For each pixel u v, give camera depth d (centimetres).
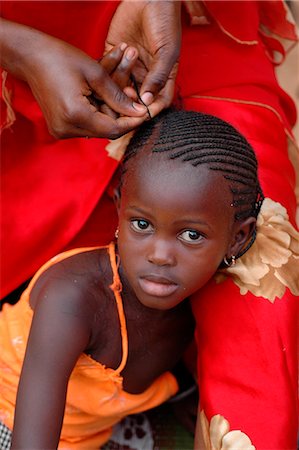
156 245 138
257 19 199
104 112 153
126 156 148
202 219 136
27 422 150
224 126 145
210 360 156
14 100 180
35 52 157
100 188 185
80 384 171
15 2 173
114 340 165
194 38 189
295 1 300
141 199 137
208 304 159
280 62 226
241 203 143
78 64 152
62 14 175
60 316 154
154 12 160
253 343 152
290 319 154
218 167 138
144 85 152
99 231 196
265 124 185
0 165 192
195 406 206
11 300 212
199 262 140
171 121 144
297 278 160
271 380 149
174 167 137
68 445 182
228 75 187
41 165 191
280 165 180
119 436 203
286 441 146
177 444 205
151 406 189
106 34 175
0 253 194
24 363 155
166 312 168
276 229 163
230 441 147
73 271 159
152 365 178
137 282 142
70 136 158
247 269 157
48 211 189
